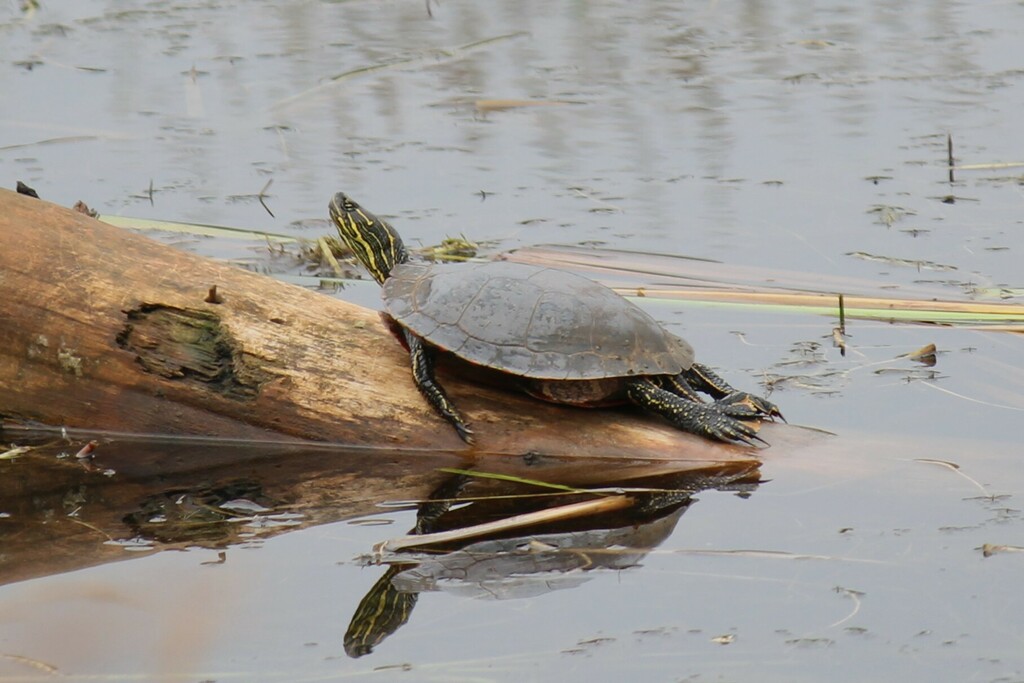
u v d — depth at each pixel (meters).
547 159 18.67
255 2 27.44
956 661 7.02
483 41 24.55
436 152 18.98
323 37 24.80
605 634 7.36
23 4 26.67
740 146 19.08
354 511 9.38
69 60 22.69
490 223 16.14
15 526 9.05
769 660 7.07
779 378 11.85
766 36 25.25
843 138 19.22
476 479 9.98
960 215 16.11
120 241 10.93
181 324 10.59
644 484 9.82
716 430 10.02
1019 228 15.59
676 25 26.14
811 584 7.98
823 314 13.13
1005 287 13.82
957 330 13.03
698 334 13.14
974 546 8.50
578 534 8.84
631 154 18.83
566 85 22.19
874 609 7.64
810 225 15.95
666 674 6.91
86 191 16.91
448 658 7.11
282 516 9.27
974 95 21.05
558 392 10.20
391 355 10.67
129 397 10.71
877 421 10.84
